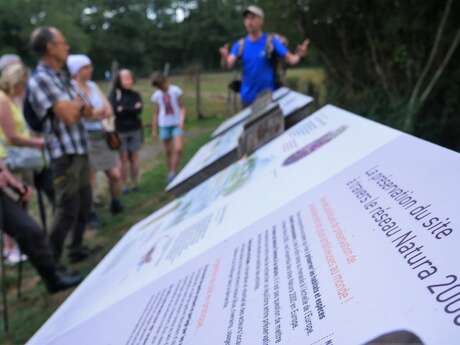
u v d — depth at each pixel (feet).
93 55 160.56
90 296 4.25
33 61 132.16
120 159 20.10
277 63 12.78
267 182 4.28
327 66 25.68
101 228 16.16
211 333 2.16
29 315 10.55
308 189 3.36
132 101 19.74
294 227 2.84
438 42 16.63
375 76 21.68
